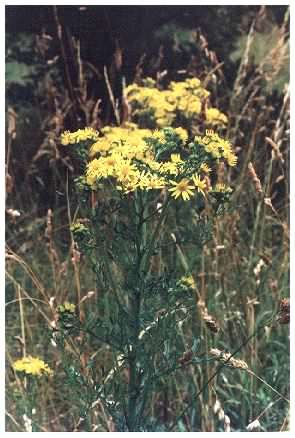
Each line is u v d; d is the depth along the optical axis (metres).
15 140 1.59
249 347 1.07
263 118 1.33
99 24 1.67
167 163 0.73
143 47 1.66
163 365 0.79
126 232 0.75
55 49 1.68
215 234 1.09
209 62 1.58
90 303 1.06
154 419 0.97
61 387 1.06
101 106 1.65
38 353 1.12
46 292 1.17
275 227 1.33
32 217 1.42
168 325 0.75
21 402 0.88
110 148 0.79
